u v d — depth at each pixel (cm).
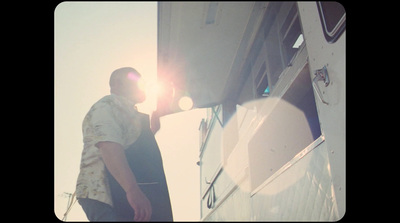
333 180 110
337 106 110
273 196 178
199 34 162
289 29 183
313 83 125
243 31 170
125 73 139
